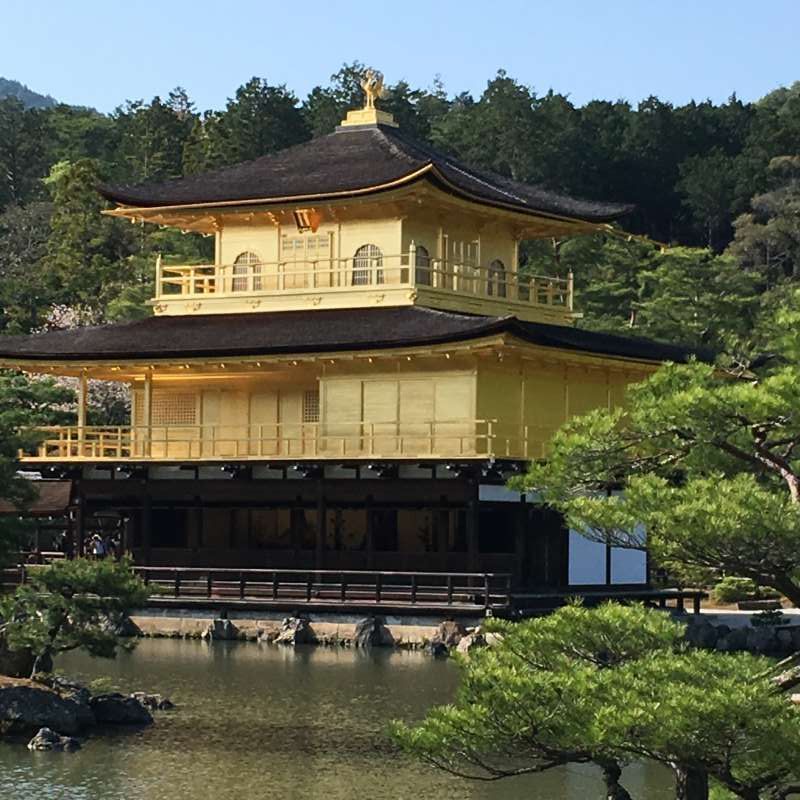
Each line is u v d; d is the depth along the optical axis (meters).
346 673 63.62
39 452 84.38
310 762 48.75
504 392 79.44
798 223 151.12
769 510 32.22
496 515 78.56
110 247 146.88
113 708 53.88
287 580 80.81
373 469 78.12
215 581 81.31
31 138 192.75
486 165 171.38
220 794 45.09
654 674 30.52
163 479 82.69
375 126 92.31
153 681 61.53
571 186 171.00
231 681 61.53
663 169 174.75
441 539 79.00
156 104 183.88
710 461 36.38
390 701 57.53
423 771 47.94
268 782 46.44
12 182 189.38
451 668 65.00
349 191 82.56
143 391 87.62
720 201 167.12
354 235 85.56
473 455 75.81
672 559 33.81
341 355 78.50
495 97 185.62
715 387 36.06
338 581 79.69
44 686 52.56
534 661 33.12
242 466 80.25
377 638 72.62
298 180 86.19
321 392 81.31
